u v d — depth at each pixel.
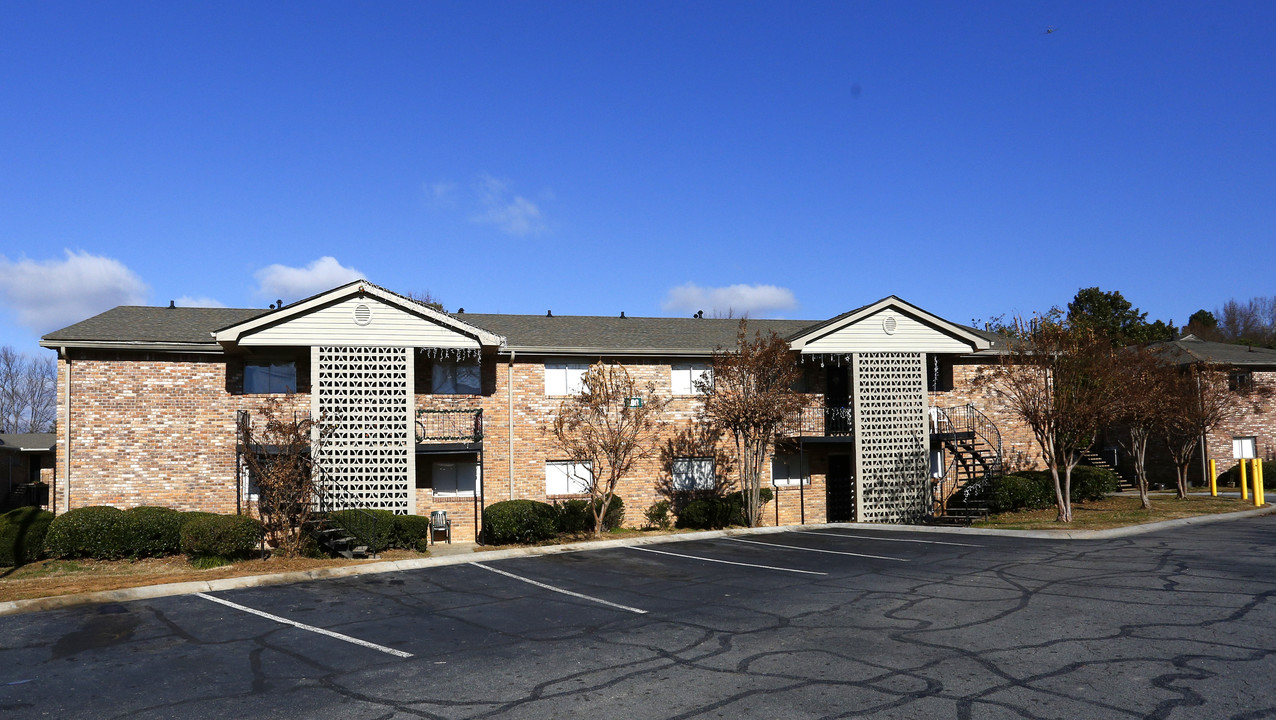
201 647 10.25
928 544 18.48
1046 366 21.88
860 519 24.58
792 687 8.14
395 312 20.86
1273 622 10.05
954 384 27.42
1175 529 19.53
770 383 23.22
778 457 25.88
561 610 12.15
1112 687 7.83
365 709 7.82
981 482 24.41
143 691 8.50
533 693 8.19
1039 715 7.16
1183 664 8.48
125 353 21.02
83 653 10.03
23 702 8.21
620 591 13.58
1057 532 19.06
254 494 21.17
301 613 12.20
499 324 26.41
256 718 7.63
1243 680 7.93
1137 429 24.67
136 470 20.81
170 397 21.16
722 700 7.82
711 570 15.53
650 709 7.62
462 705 7.88
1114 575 13.42
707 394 24.11
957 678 8.25
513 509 20.08
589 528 22.39
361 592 13.91
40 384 68.75
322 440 19.95
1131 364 24.77
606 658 9.40
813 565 15.78
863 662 8.91
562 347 23.53
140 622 11.69
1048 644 9.37
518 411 23.39
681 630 10.66
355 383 20.52
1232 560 14.48
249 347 20.86
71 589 14.09
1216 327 80.25
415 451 20.77
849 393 26.80
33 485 36.59
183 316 24.02
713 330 27.81
